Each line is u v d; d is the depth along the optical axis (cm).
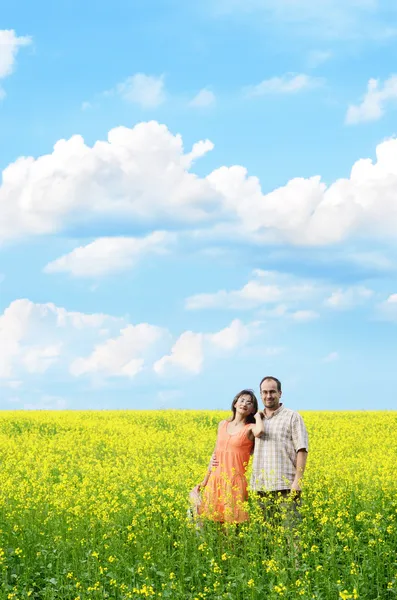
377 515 1051
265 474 1050
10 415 3247
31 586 979
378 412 3288
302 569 910
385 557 973
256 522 1056
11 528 1148
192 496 1163
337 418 3005
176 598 884
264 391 1067
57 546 1049
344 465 1612
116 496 1235
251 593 870
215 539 1062
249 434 1087
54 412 3484
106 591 944
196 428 2748
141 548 1022
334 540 1047
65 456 2075
